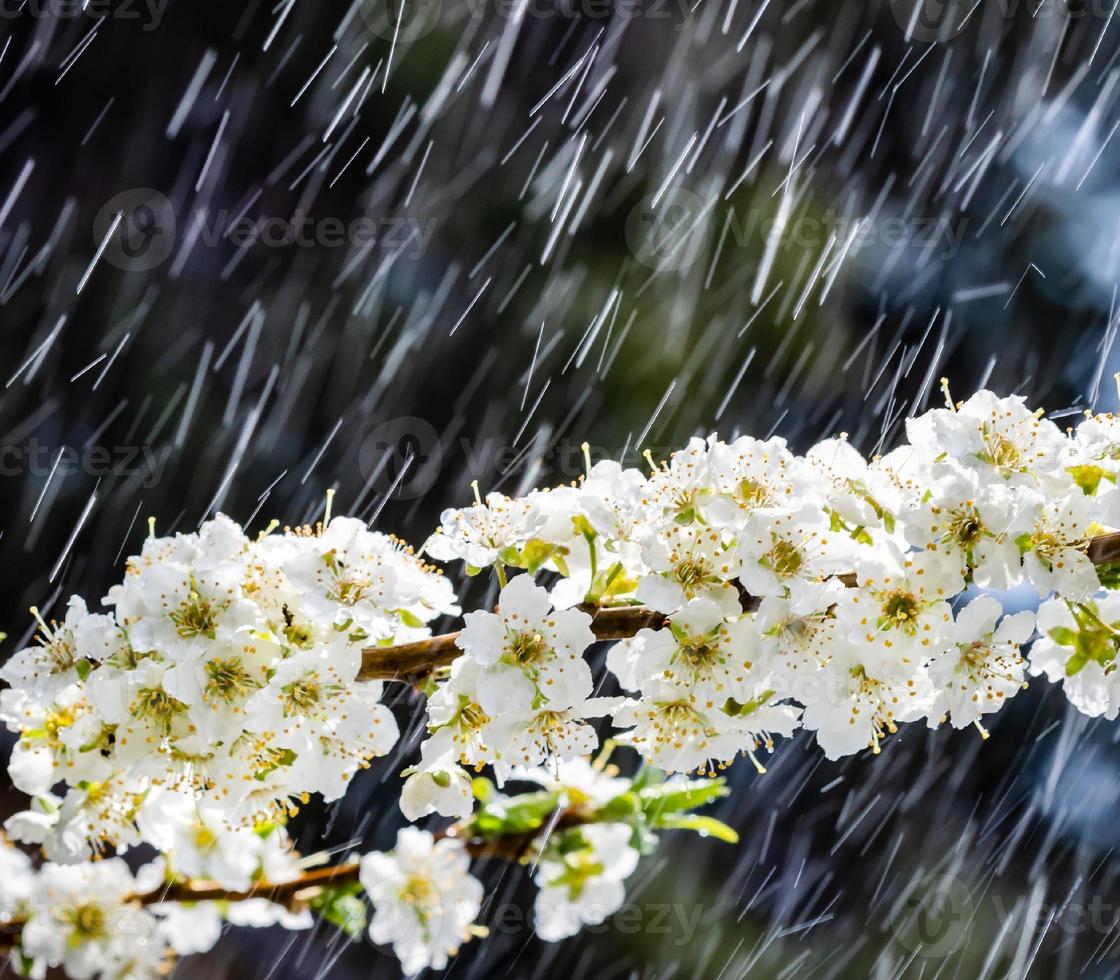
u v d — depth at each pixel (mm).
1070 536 1847
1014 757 8492
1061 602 1949
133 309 8031
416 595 1812
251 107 8367
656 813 1887
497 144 8609
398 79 8406
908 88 9281
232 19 8312
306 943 6977
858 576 1868
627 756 7422
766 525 1844
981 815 8312
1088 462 1869
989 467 1855
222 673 1744
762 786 8062
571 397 8000
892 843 8156
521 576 1881
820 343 8320
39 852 2033
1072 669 1931
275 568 1806
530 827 1882
